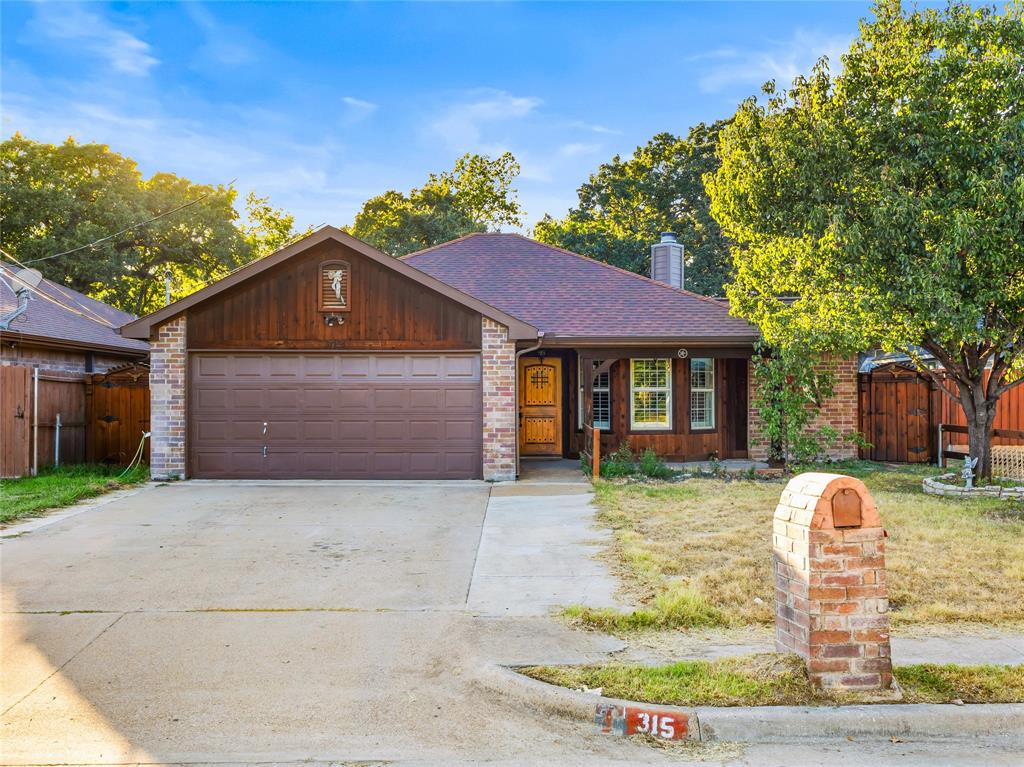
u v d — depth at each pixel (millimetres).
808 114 12055
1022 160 10406
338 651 5629
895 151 11578
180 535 9484
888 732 4336
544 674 4969
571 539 9086
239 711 4676
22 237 32031
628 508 10719
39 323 15875
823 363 15766
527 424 17016
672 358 15617
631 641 5633
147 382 16188
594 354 15203
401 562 8156
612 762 4074
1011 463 12453
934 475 13586
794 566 4832
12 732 4402
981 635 5648
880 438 15992
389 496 12219
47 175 32125
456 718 4598
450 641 5781
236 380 13867
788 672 4656
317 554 8523
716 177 13570
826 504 4672
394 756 4145
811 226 11766
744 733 4328
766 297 13586
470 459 13852
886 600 4660
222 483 13461
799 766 4008
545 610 6426
